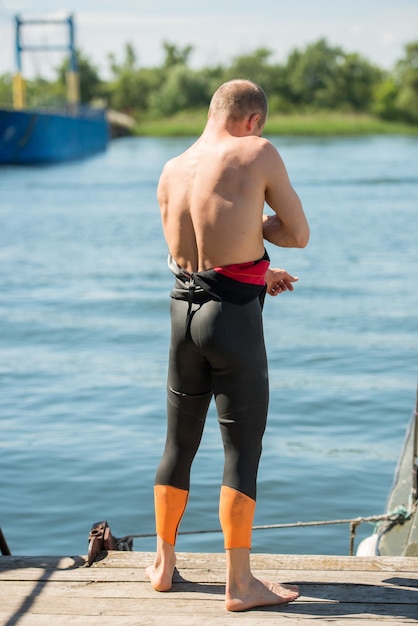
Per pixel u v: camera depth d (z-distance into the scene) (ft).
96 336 70.08
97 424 47.83
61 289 91.61
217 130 19.31
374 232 134.72
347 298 84.53
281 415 49.26
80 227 143.54
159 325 74.13
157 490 20.08
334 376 57.16
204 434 46.14
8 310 81.00
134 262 109.19
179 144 481.05
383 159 319.47
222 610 19.02
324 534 34.63
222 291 18.57
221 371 18.92
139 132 593.83
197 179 18.94
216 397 19.27
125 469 41.01
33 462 41.98
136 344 67.31
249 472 19.08
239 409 18.94
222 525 19.21
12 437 45.70
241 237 18.52
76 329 72.64
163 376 57.57
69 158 334.85
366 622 18.33
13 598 19.63
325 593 19.72
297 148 401.29
